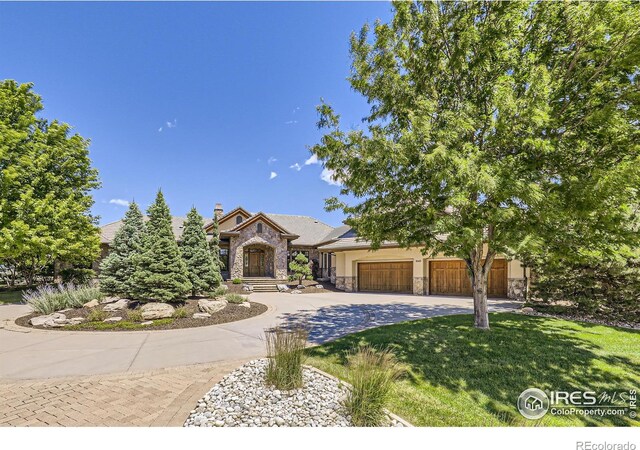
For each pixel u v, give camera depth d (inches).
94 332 335.3
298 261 940.0
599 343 273.7
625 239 227.1
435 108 257.4
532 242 217.8
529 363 227.1
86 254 685.9
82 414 154.7
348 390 166.1
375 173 262.2
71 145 698.8
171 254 443.5
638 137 212.4
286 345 190.9
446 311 469.1
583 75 236.7
